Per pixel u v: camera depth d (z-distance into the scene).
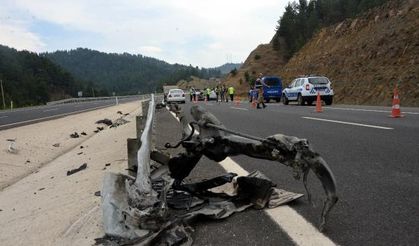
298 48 79.56
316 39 55.53
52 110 37.25
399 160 7.02
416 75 25.56
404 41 29.97
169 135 12.09
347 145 8.77
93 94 155.25
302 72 50.00
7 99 100.50
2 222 5.76
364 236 3.85
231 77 98.38
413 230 3.95
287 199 4.83
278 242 3.79
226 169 6.86
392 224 4.11
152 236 3.50
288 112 19.80
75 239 4.28
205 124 4.58
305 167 3.77
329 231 3.98
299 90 28.00
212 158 4.65
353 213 4.46
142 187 3.75
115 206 3.76
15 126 19.52
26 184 8.37
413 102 23.59
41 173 9.45
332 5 82.44
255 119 16.30
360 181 5.78
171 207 4.41
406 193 5.12
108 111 32.00
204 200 4.64
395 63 29.20
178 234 3.67
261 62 94.69
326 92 27.42
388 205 4.69
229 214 4.42
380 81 28.89
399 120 13.40
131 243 3.44
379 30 36.19
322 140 9.64
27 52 158.62
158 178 4.65
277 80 37.34
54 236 4.55
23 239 4.74
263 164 7.15
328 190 3.79
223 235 4.00
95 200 5.66
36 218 5.51
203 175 6.53
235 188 5.06
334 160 7.26
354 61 35.75
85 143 13.74
